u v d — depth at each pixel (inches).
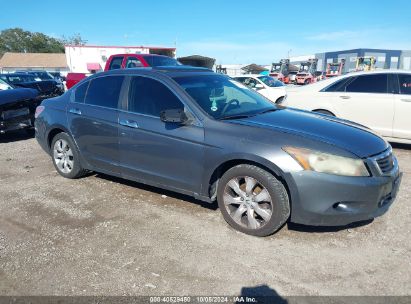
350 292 107.0
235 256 126.6
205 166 145.6
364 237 137.6
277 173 128.9
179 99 155.9
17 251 132.1
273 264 121.6
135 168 171.0
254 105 172.6
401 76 261.1
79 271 119.6
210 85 171.3
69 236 142.3
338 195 124.7
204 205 169.0
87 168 196.2
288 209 132.9
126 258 126.5
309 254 127.0
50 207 170.2
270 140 132.3
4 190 194.5
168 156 156.3
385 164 133.2
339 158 125.3
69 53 1068.5
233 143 137.6
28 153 278.4
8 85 397.4
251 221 138.9
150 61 378.9
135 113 167.5
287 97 307.9
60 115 201.6
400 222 149.2
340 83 283.6
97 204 172.6
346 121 165.6
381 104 264.1
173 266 121.4
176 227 148.0
